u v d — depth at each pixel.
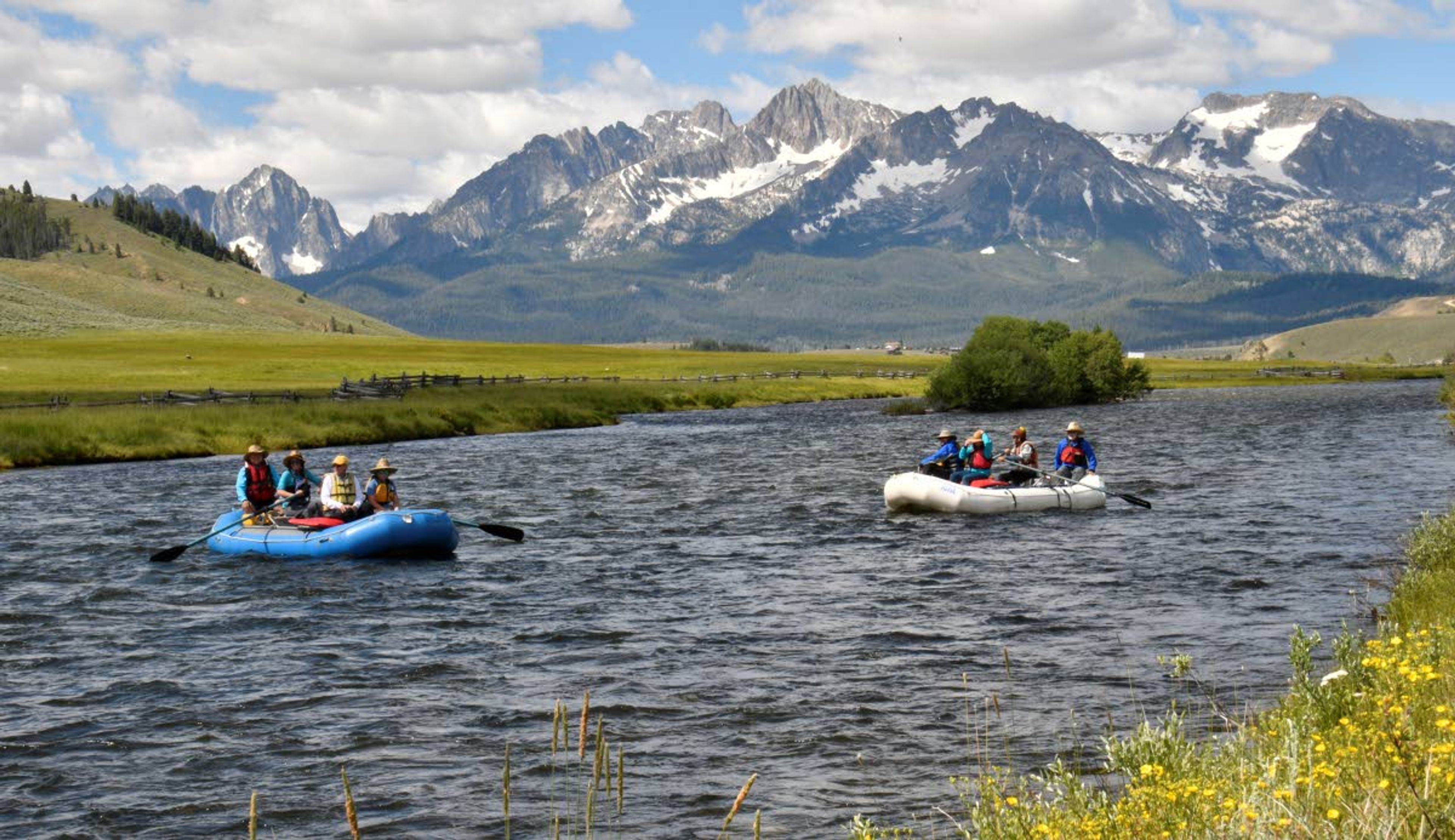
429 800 12.27
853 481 43.88
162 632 20.12
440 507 37.06
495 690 16.36
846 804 11.84
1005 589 23.02
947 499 33.78
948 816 11.03
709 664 17.66
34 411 70.88
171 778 13.05
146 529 32.34
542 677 17.03
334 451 59.00
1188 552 26.55
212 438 58.62
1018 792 11.66
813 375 158.00
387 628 20.33
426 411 72.75
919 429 74.19
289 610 21.84
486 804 12.13
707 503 37.59
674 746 13.83
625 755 13.55
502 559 27.42
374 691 16.34
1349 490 37.12
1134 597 21.80
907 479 34.50
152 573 25.48
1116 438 63.38
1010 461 37.00
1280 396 120.25
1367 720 9.37
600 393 102.62
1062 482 35.22
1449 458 47.59
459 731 14.57
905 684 16.27
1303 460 47.78
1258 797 7.45
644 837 11.20
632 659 17.97
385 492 29.12
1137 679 16.05
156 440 56.31
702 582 24.41
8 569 26.12
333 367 140.88
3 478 45.91
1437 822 7.02
